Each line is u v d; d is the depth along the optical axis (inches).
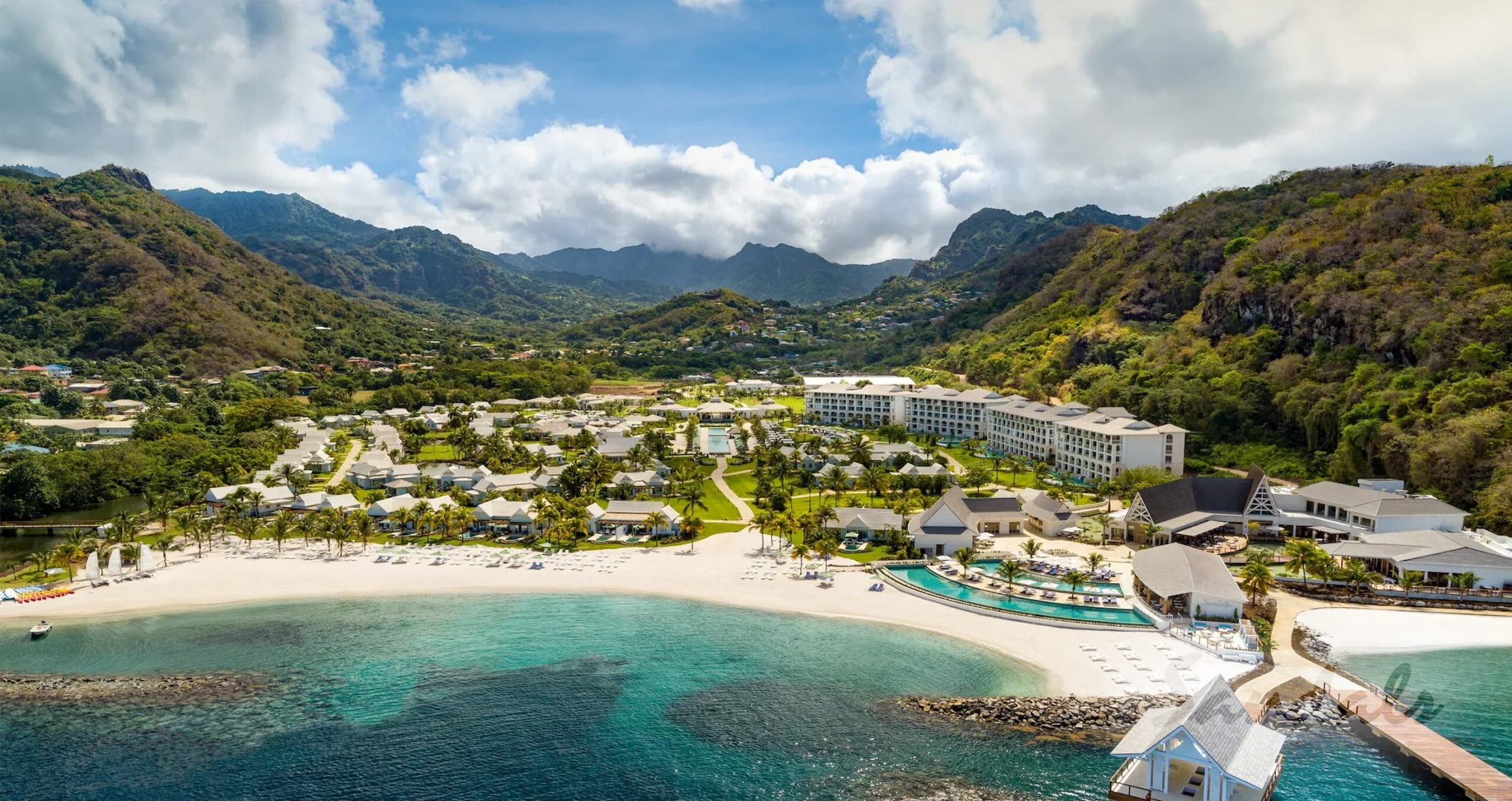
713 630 4500.5
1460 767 2940.5
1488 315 7219.5
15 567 5802.2
